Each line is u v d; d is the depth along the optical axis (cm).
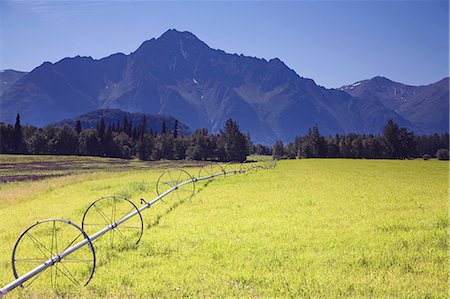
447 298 895
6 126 14050
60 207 2302
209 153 14738
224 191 2905
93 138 14962
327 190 2912
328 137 16738
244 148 15250
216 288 939
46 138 14262
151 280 1005
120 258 1202
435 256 1166
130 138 16950
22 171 6334
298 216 1833
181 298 894
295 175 4494
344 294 912
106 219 1861
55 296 918
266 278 1000
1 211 2259
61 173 5822
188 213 1969
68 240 1455
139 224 1697
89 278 983
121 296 913
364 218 1781
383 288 938
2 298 877
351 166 6838
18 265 1174
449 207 2064
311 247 1283
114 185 3488
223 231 1529
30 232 1622
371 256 1167
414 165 7406
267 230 1531
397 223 1622
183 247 1300
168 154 15288
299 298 886
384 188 3045
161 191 2908
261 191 2883
